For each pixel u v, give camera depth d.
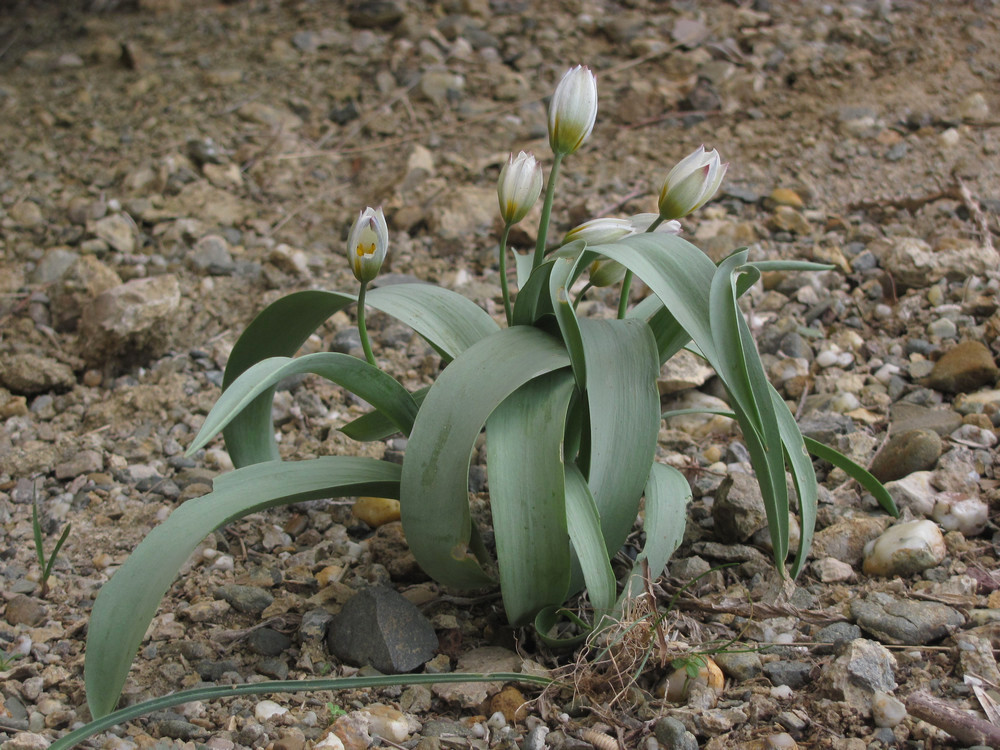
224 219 1.27
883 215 1.18
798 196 1.22
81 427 1.02
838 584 0.86
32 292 1.14
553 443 0.79
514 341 0.80
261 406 0.88
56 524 0.93
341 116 1.49
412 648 0.83
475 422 0.78
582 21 1.65
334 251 1.21
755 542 0.88
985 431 0.94
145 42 1.71
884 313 1.07
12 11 1.88
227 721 0.80
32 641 0.85
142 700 0.81
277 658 0.84
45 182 1.35
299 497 0.81
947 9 1.58
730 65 1.49
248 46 1.68
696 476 0.94
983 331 1.02
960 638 0.81
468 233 1.21
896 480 0.92
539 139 1.41
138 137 1.44
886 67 1.47
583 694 0.80
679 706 0.80
